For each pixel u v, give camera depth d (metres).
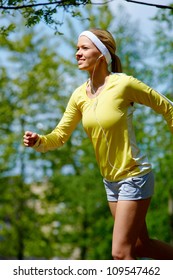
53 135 7.37
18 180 29.86
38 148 7.23
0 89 29.36
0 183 29.70
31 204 31.12
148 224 28.39
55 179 30.11
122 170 6.73
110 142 6.75
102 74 6.97
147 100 6.79
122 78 6.79
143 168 6.75
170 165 26.83
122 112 6.73
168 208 28.44
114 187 6.90
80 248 31.69
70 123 7.41
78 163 30.34
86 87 7.17
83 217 30.28
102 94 6.84
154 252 7.36
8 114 29.16
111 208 7.05
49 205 30.62
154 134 27.02
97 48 6.95
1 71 29.42
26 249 31.69
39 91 29.44
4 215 30.31
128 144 6.74
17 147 29.62
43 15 9.19
